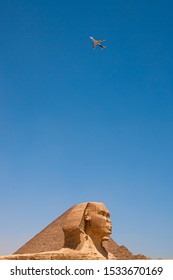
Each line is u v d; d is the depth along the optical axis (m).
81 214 45.69
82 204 46.78
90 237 45.62
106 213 46.56
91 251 44.03
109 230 46.28
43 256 43.09
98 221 45.75
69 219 46.28
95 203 46.47
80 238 44.75
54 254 43.09
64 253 43.19
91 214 46.12
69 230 45.62
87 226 45.94
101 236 45.91
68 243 45.56
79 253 43.31
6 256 44.31
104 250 46.03
